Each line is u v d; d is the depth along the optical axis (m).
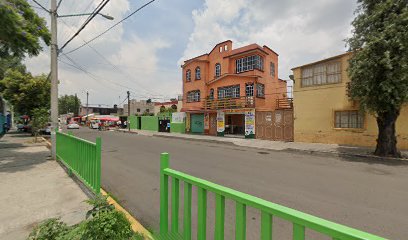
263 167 8.12
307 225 1.22
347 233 1.06
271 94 22.77
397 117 10.17
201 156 10.49
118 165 8.34
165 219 2.46
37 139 16.73
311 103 14.52
